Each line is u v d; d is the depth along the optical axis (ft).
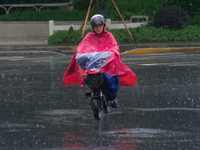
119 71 37.47
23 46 136.46
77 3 199.82
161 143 30.37
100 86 36.63
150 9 203.41
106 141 31.01
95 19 37.99
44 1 213.87
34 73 75.82
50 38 148.36
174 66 84.89
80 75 36.99
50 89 58.13
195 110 42.93
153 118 39.29
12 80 66.80
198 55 111.75
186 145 29.84
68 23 181.68
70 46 136.87
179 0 200.34
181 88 57.82
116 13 197.47
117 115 41.04
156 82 63.77
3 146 29.91
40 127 35.91
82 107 45.37
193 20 187.32
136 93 54.39
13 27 178.91
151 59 101.35
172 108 44.16
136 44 143.33
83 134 33.30
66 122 37.96
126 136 32.50
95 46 38.83
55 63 94.07
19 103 47.70
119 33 153.07
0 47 132.26
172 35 158.20
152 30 159.63
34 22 178.40
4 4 211.82
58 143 30.58
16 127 35.94
